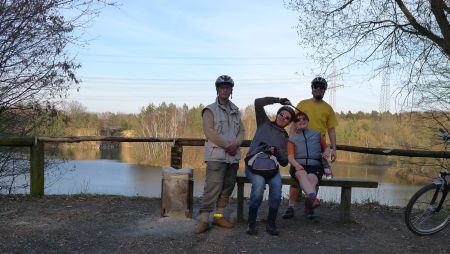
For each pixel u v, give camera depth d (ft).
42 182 21.08
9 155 26.18
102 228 15.60
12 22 23.25
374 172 89.66
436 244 14.78
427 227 15.97
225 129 15.25
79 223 16.21
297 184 16.02
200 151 84.58
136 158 167.02
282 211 18.93
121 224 16.14
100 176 96.48
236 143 15.24
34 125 28.07
